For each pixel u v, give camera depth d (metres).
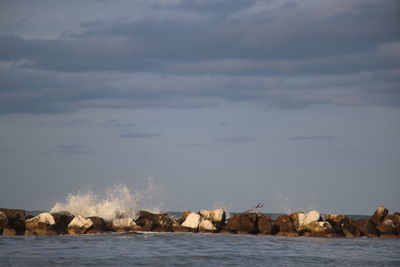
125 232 48.81
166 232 50.91
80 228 46.69
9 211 45.66
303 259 34.94
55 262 30.23
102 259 31.91
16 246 36.50
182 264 31.17
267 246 41.47
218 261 32.78
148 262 31.42
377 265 33.25
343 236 52.59
